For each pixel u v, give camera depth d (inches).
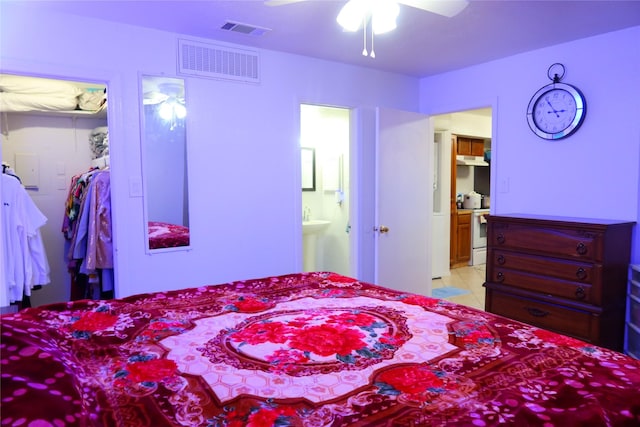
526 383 44.3
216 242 125.2
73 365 43.4
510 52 134.5
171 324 63.0
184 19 105.7
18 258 113.0
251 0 94.5
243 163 128.6
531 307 118.0
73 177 142.9
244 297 78.8
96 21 104.7
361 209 155.9
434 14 102.3
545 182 132.3
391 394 42.2
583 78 122.1
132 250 112.5
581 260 106.4
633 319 109.3
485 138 257.6
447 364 49.3
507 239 123.3
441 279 217.6
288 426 36.5
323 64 142.5
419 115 163.5
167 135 116.0
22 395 32.0
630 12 101.5
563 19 106.2
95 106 143.9
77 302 70.9
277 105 133.9
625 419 38.1
